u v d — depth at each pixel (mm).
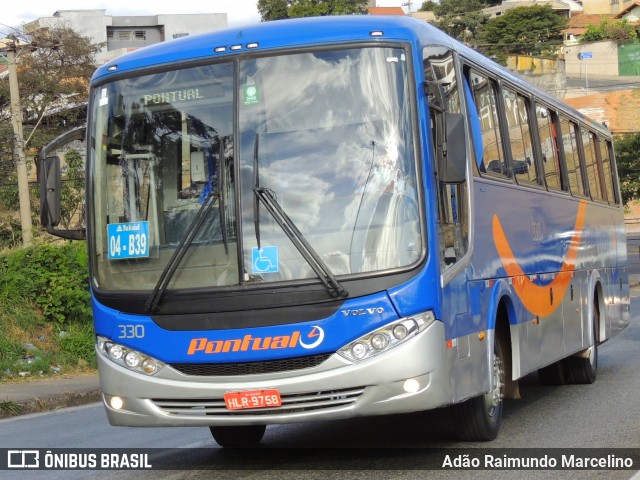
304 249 7160
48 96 52688
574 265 12445
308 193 7281
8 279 19297
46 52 53656
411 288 7090
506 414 10680
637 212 74562
